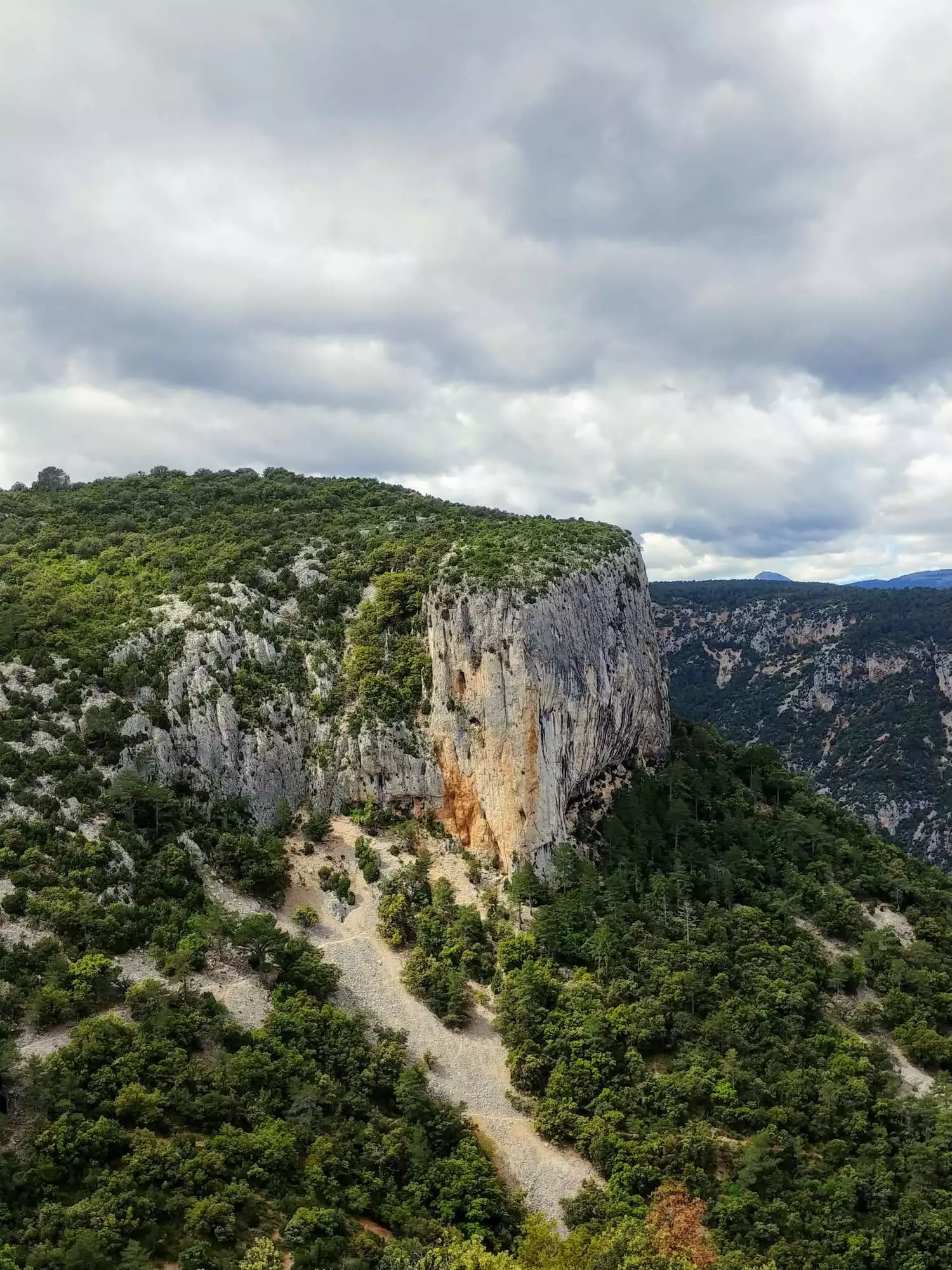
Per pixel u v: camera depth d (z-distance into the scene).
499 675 126.56
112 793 109.25
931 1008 116.00
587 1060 98.81
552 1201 89.31
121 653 125.62
